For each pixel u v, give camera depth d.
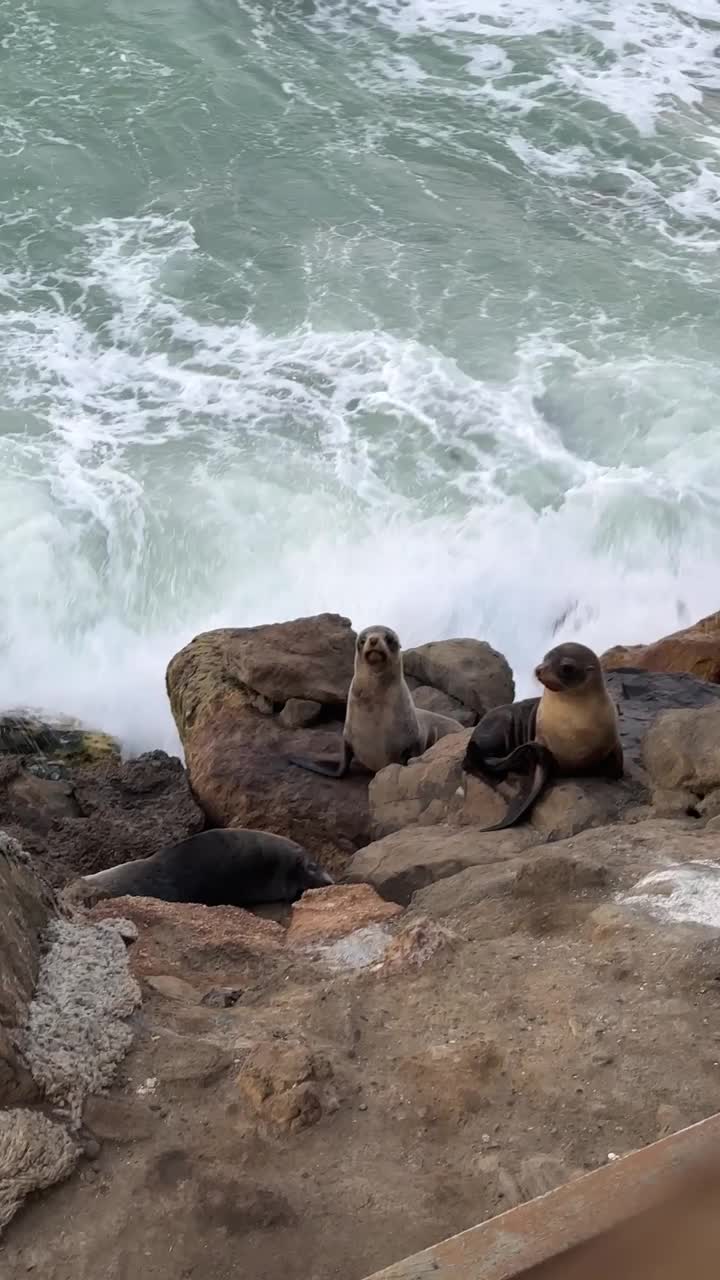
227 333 17.41
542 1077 4.07
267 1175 3.76
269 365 16.88
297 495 15.02
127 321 17.53
